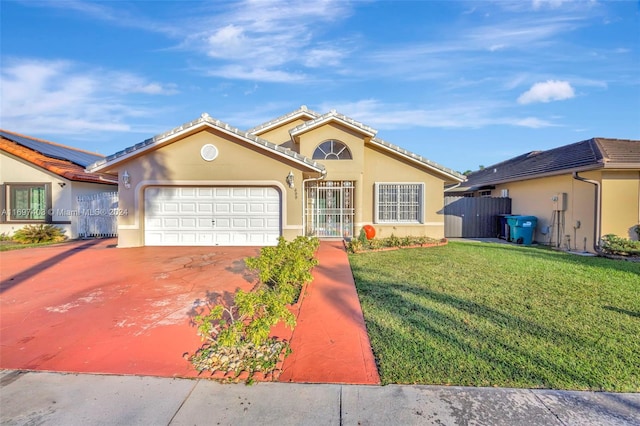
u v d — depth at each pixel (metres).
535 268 8.93
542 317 5.29
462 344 4.36
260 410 3.10
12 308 5.77
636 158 11.77
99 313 5.51
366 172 14.73
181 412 3.08
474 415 3.00
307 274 6.09
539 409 3.08
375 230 14.60
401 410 3.08
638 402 3.18
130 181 12.29
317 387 3.46
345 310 5.67
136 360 3.99
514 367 3.79
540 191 15.16
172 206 12.57
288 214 12.27
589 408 3.09
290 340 4.53
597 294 6.50
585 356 4.04
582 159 12.87
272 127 16.70
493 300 6.14
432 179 14.70
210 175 12.29
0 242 14.62
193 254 10.85
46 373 3.73
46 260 9.91
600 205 11.84
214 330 4.76
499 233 17.31
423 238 14.08
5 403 3.21
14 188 15.80
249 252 11.23
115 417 3.01
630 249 10.56
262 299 4.45
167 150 12.27
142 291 6.72
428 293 6.60
